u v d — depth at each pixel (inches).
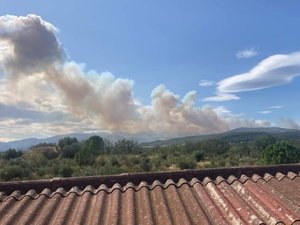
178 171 253.3
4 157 2129.7
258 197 213.3
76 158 1729.8
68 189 241.0
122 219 191.6
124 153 2154.3
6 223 184.5
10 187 235.8
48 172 1481.3
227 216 191.6
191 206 205.0
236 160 1950.1
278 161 1494.8
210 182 239.3
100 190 232.7
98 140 1973.4
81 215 195.3
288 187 230.7
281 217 182.2
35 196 227.3
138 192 230.4
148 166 1683.1
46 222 189.3
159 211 199.8
